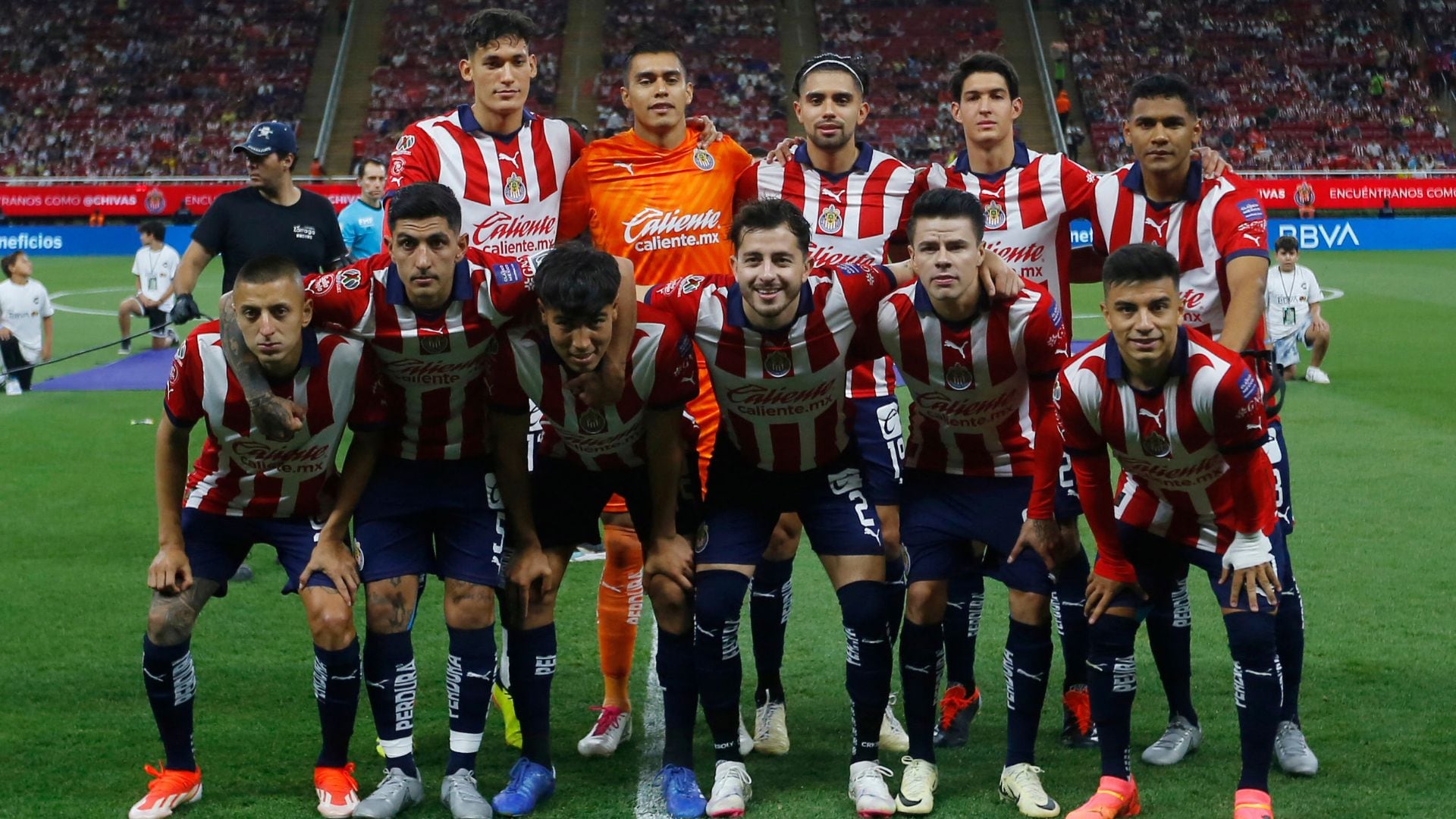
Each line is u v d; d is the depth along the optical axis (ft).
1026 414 13.33
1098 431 11.82
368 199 27.37
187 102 113.50
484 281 12.03
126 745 13.85
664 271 16.60
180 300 19.83
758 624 14.05
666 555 12.66
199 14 120.67
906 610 12.81
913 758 12.59
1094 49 116.26
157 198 94.94
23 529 23.84
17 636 17.71
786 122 109.91
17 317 40.14
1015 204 15.16
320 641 12.09
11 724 14.48
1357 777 12.71
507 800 12.25
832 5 120.98
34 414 36.19
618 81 113.29
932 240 11.82
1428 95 111.34
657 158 16.49
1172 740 13.43
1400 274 71.97
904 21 119.14
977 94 14.99
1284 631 12.98
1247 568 11.64
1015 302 12.23
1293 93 111.55
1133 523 12.69
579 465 13.12
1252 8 119.03
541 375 12.16
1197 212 14.14
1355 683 15.31
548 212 16.57
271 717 14.79
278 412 11.60
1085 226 47.78
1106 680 11.87
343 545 12.67
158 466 12.22
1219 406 11.27
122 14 120.78
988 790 12.73
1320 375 39.01
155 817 11.93
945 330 12.34
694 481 13.56
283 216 20.20
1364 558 20.70
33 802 12.35
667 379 12.22
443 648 17.52
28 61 116.88
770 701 14.15
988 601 19.13
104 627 18.13
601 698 15.79
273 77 115.44
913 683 12.62
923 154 106.63
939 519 12.94
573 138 16.84
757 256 11.69
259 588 20.26
